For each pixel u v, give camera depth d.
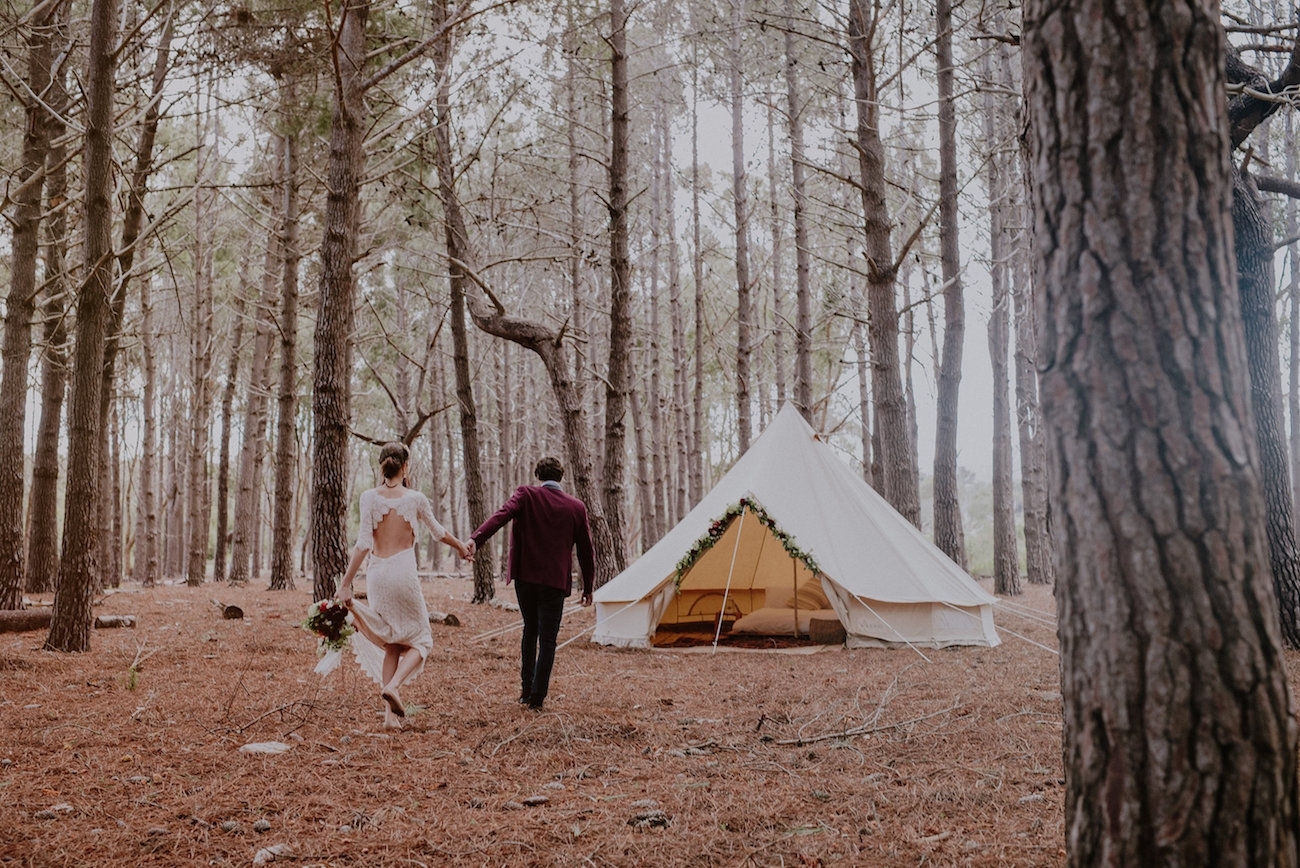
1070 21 2.45
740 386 17.83
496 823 3.84
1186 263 2.30
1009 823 3.78
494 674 7.85
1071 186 2.43
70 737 5.18
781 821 3.88
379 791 4.32
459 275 15.30
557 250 22.50
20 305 11.34
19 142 13.57
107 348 14.69
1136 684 2.23
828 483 10.66
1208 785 2.14
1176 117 2.33
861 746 5.16
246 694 6.59
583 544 6.52
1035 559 20.84
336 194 11.23
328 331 11.07
